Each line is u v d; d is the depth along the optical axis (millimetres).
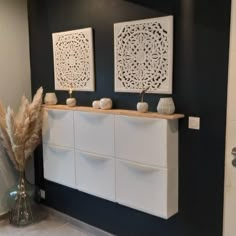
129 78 2533
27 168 3541
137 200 2469
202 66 2166
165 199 2295
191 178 2330
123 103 2639
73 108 2832
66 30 2994
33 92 3461
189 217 2383
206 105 2184
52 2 3084
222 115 2119
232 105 2068
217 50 2086
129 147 2453
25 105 3035
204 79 2170
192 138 2285
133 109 2576
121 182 2555
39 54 3312
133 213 2729
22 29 3322
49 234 3049
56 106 3000
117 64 2592
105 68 2729
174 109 2295
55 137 3053
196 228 2355
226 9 2014
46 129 3127
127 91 2564
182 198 2400
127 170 2494
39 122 3109
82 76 2895
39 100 3053
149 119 2295
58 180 3115
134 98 2559
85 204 3119
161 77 2348
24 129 3002
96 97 2842
